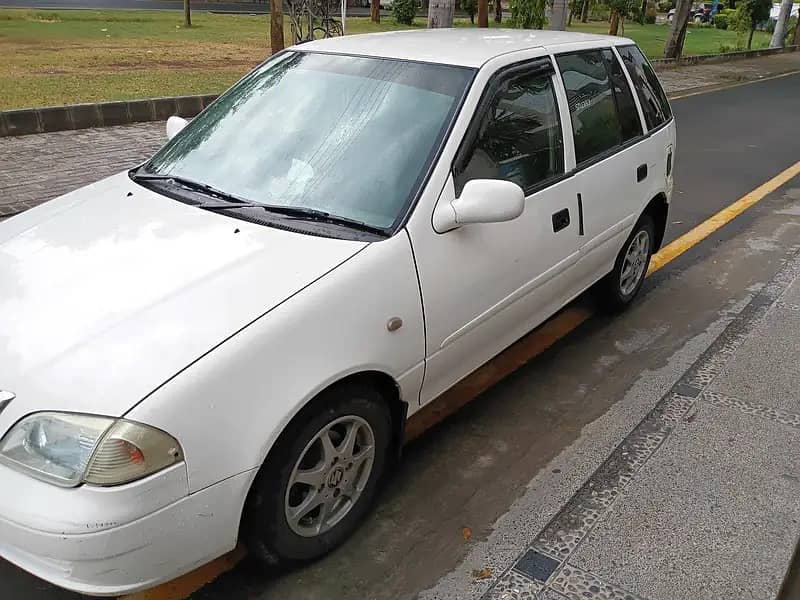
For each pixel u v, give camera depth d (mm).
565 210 3516
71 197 3225
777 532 2775
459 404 3707
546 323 4645
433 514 2887
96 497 1910
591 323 4652
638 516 2855
